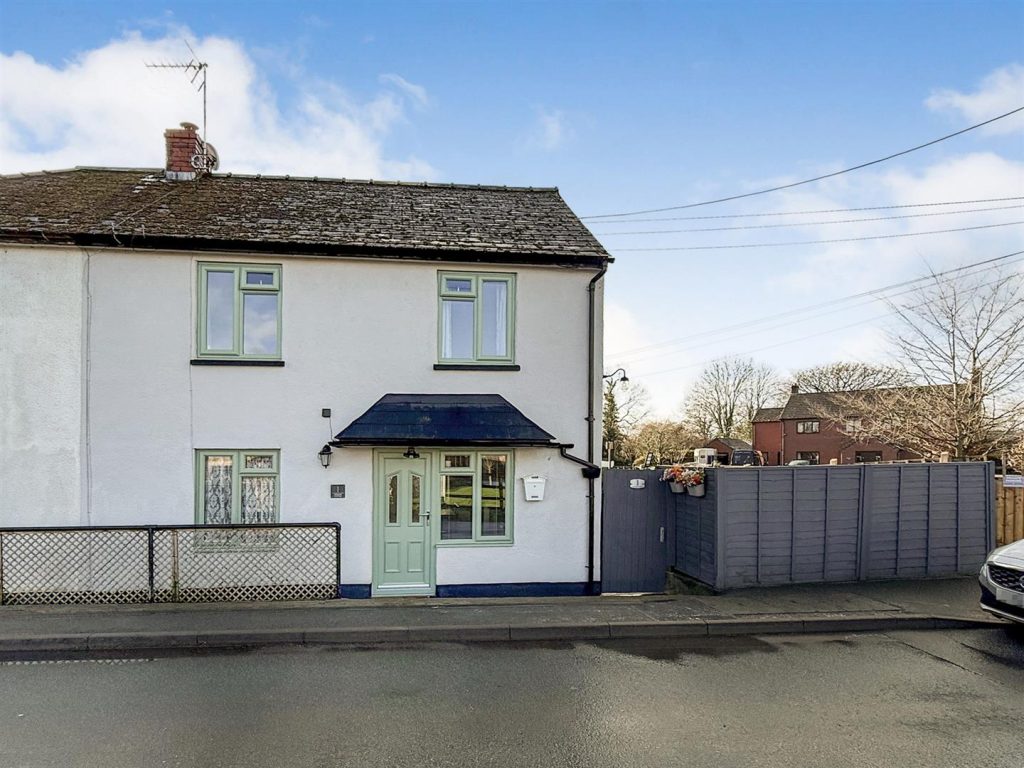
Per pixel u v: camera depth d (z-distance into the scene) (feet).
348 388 32.50
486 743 15.11
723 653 22.21
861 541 31.50
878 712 17.15
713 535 30.40
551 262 33.96
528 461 33.47
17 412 30.27
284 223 33.58
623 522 34.53
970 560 32.73
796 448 156.25
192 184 38.22
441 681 19.24
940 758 14.58
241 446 31.50
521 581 33.19
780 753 14.75
